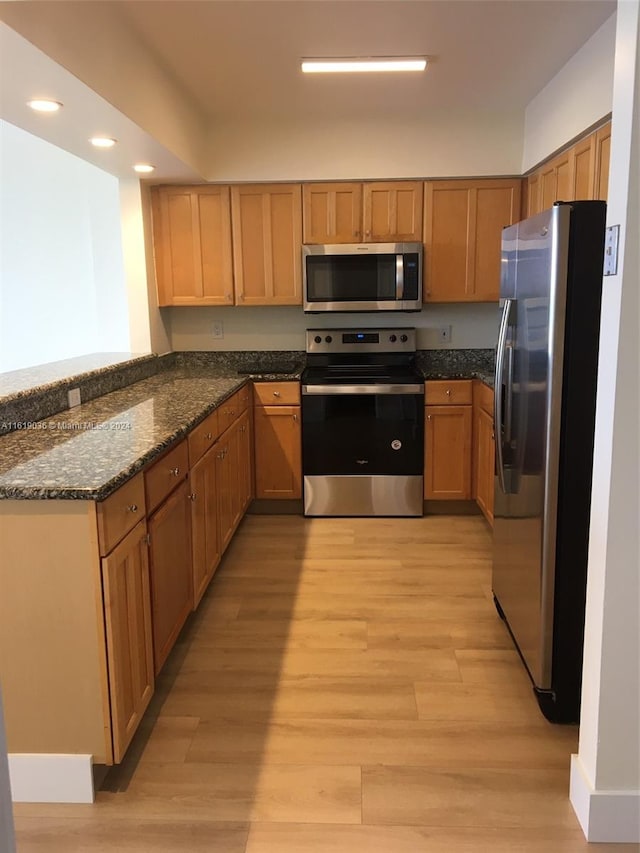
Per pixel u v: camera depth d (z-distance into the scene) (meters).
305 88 3.42
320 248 4.11
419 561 3.47
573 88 3.05
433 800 1.82
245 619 2.86
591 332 1.96
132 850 1.66
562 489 2.04
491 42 2.85
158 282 4.26
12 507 1.67
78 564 1.69
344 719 2.18
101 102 2.35
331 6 2.45
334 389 4.05
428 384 4.05
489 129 4.00
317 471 4.17
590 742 1.70
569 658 2.11
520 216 4.12
